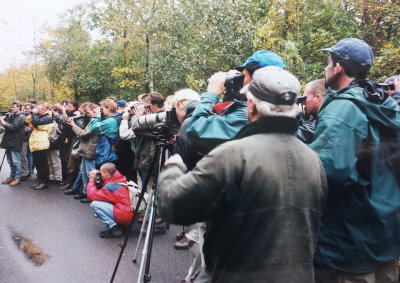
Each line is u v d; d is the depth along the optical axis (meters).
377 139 1.40
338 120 1.40
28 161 7.86
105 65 19.27
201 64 10.98
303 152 1.21
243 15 10.74
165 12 15.86
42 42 17.88
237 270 1.14
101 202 4.29
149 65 16.91
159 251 3.85
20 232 4.54
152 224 2.53
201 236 2.05
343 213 1.41
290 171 1.16
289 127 1.20
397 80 2.11
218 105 1.71
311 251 1.18
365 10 6.80
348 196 1.40
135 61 18.33
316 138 1.48
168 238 4.22
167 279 3.26
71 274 3.38
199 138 1.59
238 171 1.12
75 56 19.09
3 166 9.59
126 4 16.61
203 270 1.54
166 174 1.27
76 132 5.70
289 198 1.14
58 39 18.53
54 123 6.78
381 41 6.48
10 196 6.32
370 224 1.39
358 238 1.39
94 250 3.95
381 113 1.42
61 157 6.97
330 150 1.38
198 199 1.12
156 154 2.65
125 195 4.28
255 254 1.12
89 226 4.77
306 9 8.92
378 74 5.23
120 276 3.33
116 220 4.29
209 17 10.98
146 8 16.28
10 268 3.52
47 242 4.20
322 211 1.32
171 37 15.16
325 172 1.37
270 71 1.22
